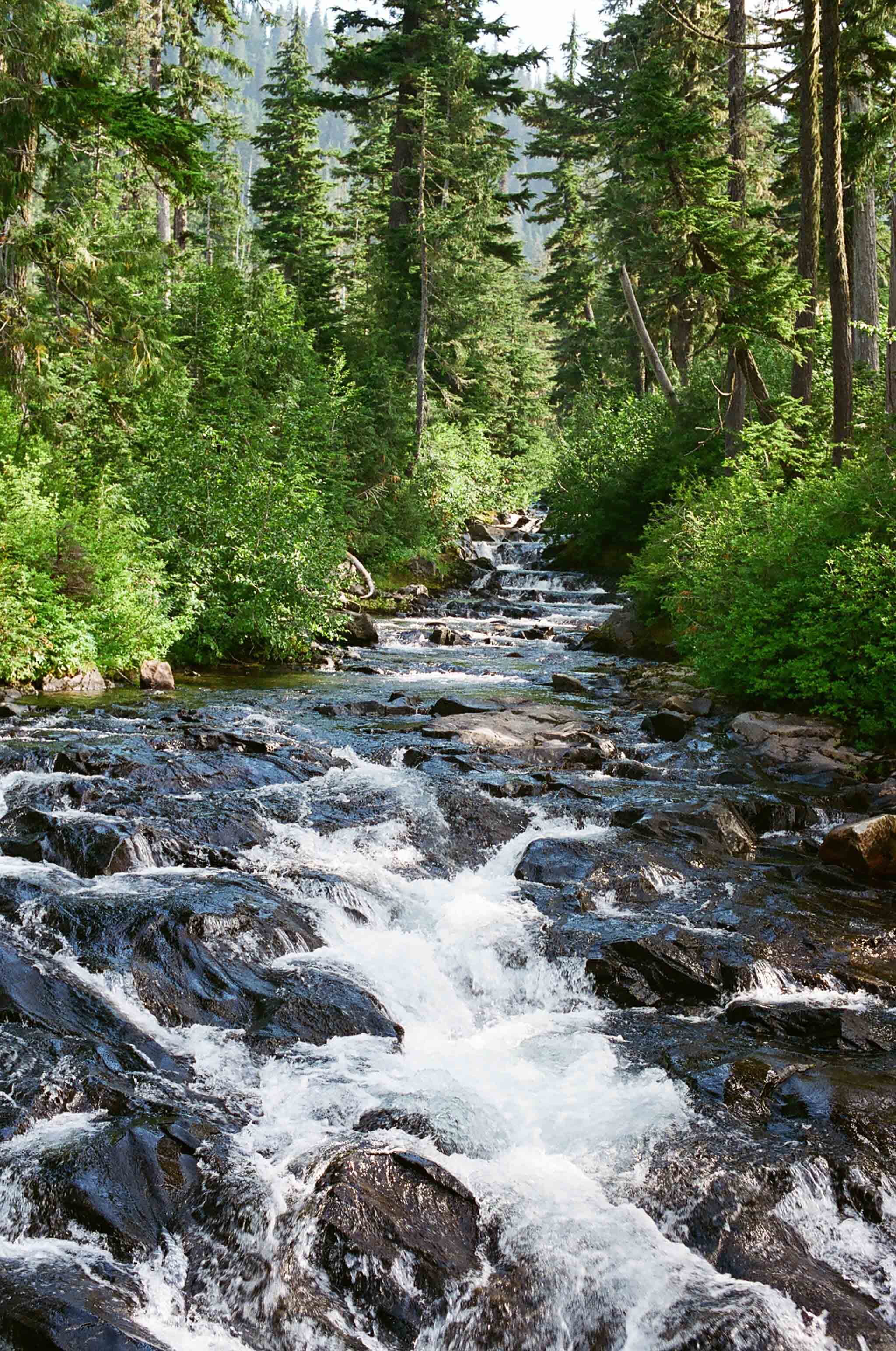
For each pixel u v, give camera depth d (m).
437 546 31.73
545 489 41.28
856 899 8.56
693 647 17.05
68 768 10.25
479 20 36.56
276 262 45.31
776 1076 6.06
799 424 21.92
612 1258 4.79
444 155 33.53
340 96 36.81
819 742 12.63
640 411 34.22
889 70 24.20
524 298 61.16
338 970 7.13
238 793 9.94
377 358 33.56
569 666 19.53
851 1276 4.96
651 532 21.75
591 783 11.22
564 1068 6.37
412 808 9.80
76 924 6.94
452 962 7.57
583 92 43.50
